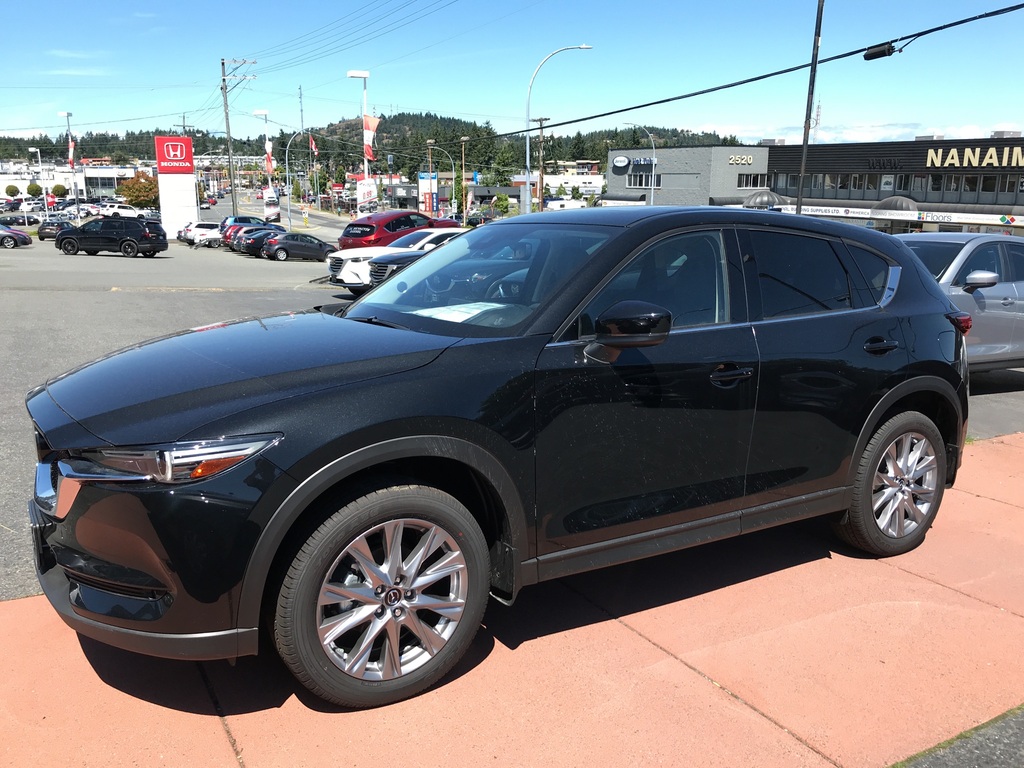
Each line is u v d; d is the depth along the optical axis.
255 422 2.54
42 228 49.38
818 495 3.88
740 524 3.62
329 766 2.52
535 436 2.98
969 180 47.75
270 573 2.64
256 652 2.59
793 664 3.20
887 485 4.16
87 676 2.93
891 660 3.25
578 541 3.17
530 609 3.60
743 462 3.55
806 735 2.76
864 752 2.69
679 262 3.48
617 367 3.15
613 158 72.62
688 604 3.68
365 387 2.71
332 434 2.58
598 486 3.17
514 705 2.87
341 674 2.70
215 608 2.51
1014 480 5.70
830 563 4.18
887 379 3.97
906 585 3.95
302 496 2.54
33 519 2.80
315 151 93.81
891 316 4.07
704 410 3.38
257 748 2.58
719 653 3.26
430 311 3.48
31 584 3.60
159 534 2.45
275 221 83.44
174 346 3.27
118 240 34.75
